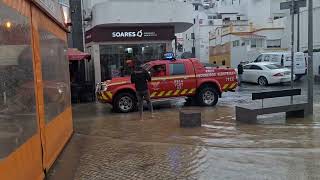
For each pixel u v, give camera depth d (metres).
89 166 7.66
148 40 23.12
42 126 6.91
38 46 6.99
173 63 16.89
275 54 32.09
